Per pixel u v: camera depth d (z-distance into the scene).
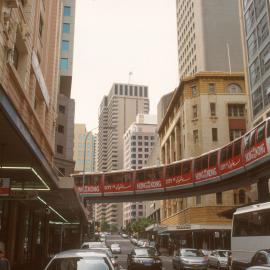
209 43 85.19
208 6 87.75
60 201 29.02
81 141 187.88
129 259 25.03
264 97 43.03
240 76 67.94
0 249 9.66
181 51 100.31
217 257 31.12
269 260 13.76
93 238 76.25
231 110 67.25
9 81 13.10
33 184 21.23
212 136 65.31
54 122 29.67
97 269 8.41
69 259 8.66
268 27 42.00
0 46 11.74
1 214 21.55
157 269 24.30
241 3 52.19
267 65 42.31
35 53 20.55
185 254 27.23
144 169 50.25
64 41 64.62
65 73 63.56
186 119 68.19
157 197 54.16
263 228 18.38
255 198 49.84
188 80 69.19
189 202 63.09
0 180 14.08
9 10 12.68
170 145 85.19
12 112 11.05
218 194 60.88
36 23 20.92
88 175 52.94
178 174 46.75
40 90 22.59
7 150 14.72
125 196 54.78
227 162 38.31
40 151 16.03
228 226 56.34
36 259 27.25
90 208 95.94
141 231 125.62
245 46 50.19
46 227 35.25
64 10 65.81
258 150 31.34
